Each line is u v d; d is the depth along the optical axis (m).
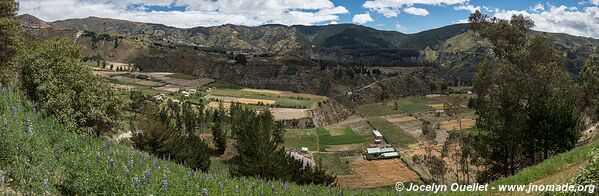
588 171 13.70
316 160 93.94
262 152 45.94
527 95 45.97
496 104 46.31
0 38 43.62
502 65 45.94
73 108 29.77
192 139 62.50
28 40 57.91
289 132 129.38
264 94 194.25
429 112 170.38
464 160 61.38
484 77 46.59
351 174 82.94
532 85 43.84
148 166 14.94
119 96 35.72
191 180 15.26
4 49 43.84
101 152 15.08
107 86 34.66
